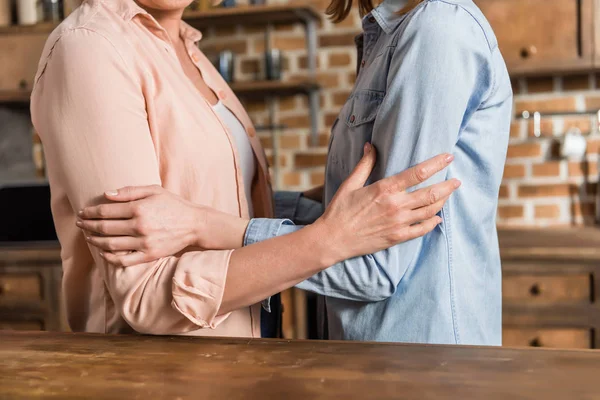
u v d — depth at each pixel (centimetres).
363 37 133
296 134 332
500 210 316
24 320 278
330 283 107
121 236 103
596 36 268
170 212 104
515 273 253
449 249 111
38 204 302
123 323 119
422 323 111
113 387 80
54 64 107
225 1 309
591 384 77
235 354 92
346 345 95
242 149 138
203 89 138
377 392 76
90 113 104
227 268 101
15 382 82
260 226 107
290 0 321
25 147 344
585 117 306
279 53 310
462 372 82
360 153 117
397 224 102
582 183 308
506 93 116
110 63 107
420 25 105
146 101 113
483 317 119
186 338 101
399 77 105
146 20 121
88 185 104
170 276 102
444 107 103
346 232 101
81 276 123
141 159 107
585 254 245
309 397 76
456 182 103
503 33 277
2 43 308
